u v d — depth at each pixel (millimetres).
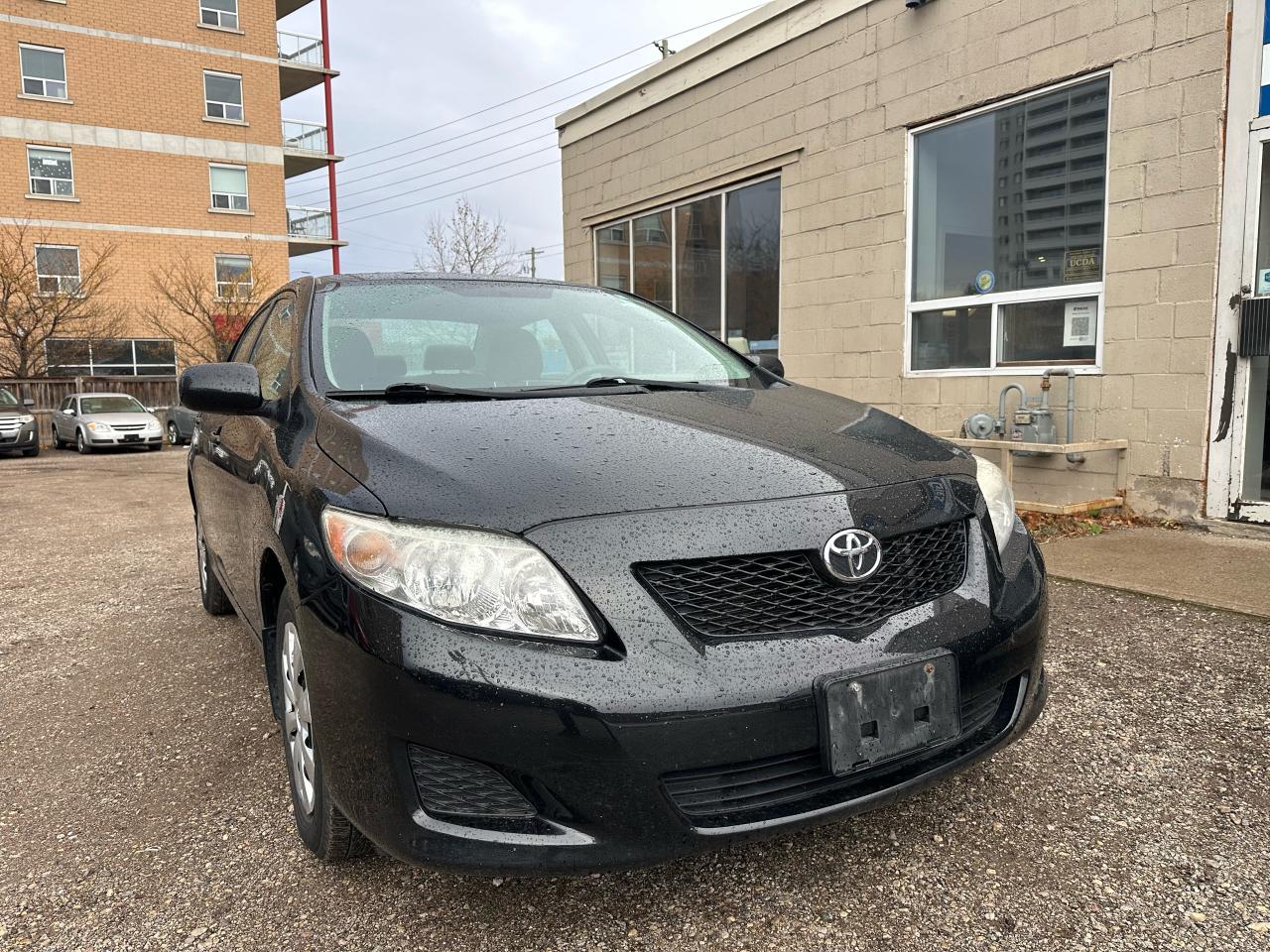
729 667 1723
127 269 25016
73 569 5809
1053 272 5816
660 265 9383
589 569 1727
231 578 3125
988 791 2441
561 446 2014
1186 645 3430
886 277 6887
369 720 1738
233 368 2619
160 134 25359
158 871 2191
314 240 29000
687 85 8602
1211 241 5000
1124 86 5305
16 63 23297
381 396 2459
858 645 1818
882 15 6727
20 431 17062
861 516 1905
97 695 3414
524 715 1652
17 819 2473
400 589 1740
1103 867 2078
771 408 2514
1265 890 1966
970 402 6328
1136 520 5395
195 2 25734
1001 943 1828
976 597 2045
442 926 1938
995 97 5996
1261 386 4930
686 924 1921
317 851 2164
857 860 2146
